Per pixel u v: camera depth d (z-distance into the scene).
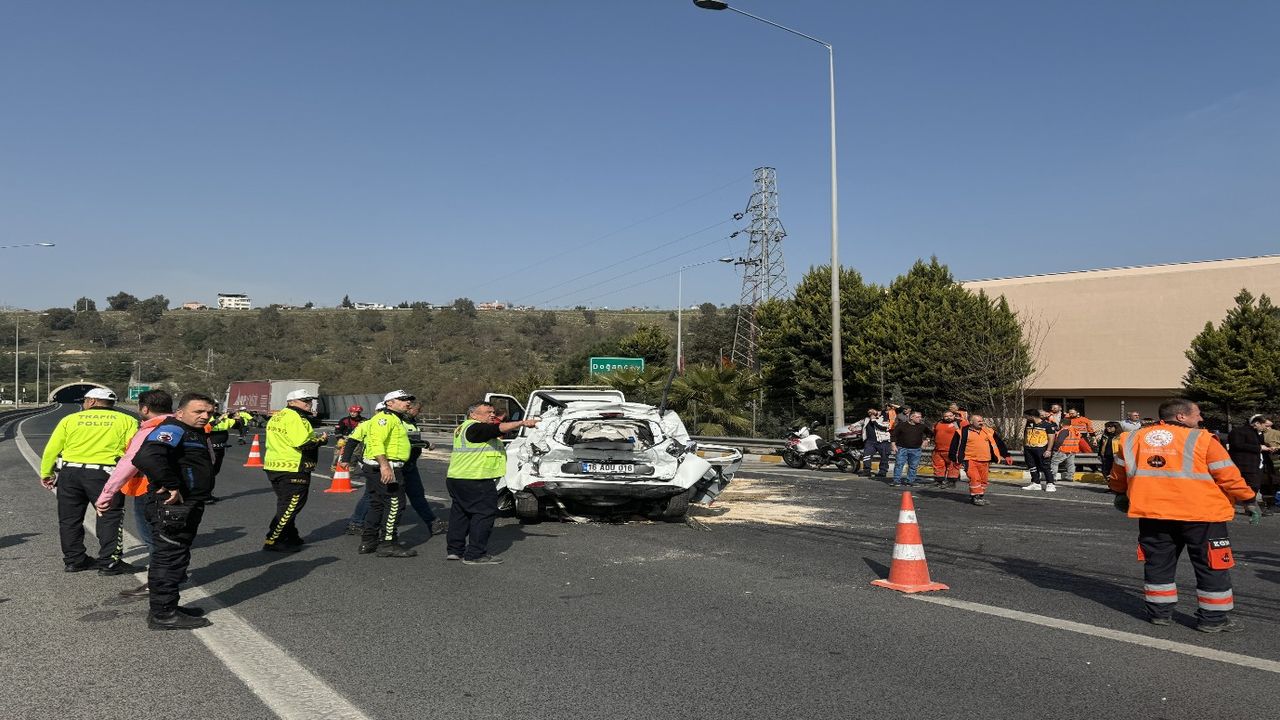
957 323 33.97
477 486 8.06
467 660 5.03
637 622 5.90
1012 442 30.36
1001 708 4.25
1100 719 4.11
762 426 34.78
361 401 54.38
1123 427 16.70
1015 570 7.87
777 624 5.85
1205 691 4.50
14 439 33.75
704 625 5.82
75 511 7.76
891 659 5.05
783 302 48.50
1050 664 4.96
